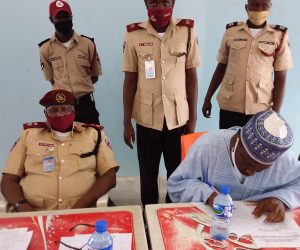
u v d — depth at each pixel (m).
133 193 2.79
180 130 2.25
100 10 2.58
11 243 1.14
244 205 1.36
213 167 1.43
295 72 2.85
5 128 2.86
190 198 1.42
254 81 2.31
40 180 1.69
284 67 2.29
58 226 1.23
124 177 3.01
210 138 1.44
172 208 1.34
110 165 1.79
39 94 2.78
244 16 2.66
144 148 2.28
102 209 1.34
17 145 1.78
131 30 2.12
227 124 2.48
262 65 2.28
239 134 1.27
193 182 1.44
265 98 2.36
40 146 1.74
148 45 2.08
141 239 1.16
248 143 1.18
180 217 1.28
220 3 2.62
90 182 1.74
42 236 1.18
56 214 1.31
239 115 2.41
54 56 2.38
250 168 1.24
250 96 2.34
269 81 2.34
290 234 1.20
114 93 2.81
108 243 1.04
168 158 2.32
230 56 2.38
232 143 1.32
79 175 1.72
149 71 2.08
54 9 2.26
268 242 1.16
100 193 1.68
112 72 2.75
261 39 2.26
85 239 1.16
